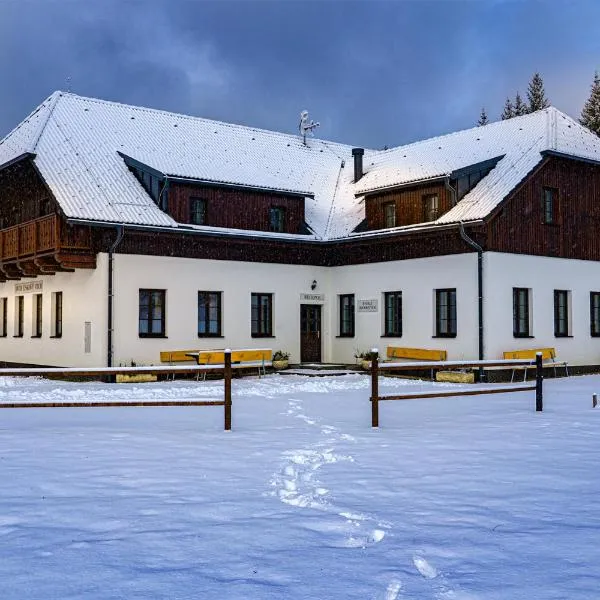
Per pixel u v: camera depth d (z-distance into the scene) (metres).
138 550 5.20
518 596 4.32
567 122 26.56
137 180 24.80
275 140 31.56
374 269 25.62
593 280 25.34
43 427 11.97
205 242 24.27
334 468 8.23
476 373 22.00
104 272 22.05
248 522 5.95
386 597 4.31
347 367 25.47
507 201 22.23
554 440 10.27
